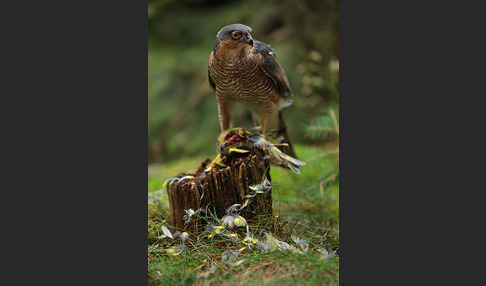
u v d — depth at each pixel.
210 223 5.67
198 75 14.00
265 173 5.92
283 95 6.83
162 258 5.58
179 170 10.10
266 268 5.10
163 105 13.97
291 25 12.86
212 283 4.99
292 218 7.17
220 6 15.18
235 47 5.80
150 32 14.97
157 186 8.73
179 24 14.91
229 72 6.07
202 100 13.73
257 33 13.41
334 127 8.21
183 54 14.56
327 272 4.97
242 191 5.71
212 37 14.43
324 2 12.16
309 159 8.66
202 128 13.18
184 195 5.75
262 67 6.21
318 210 7.83
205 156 11.74
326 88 11.18
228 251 5.41
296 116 11.70
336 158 8.66
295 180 8.98
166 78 14.34
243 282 4.88
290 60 12.10
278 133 7.24
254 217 5.82
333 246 6.22
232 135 6.49
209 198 5.77
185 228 5.85
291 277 4.87
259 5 13.88
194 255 5.57
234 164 5.78
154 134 13.64
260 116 7.03
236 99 6.62
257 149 6.10
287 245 5.53
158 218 6.50
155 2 14.40
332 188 8.41
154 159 13.26
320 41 11.95
